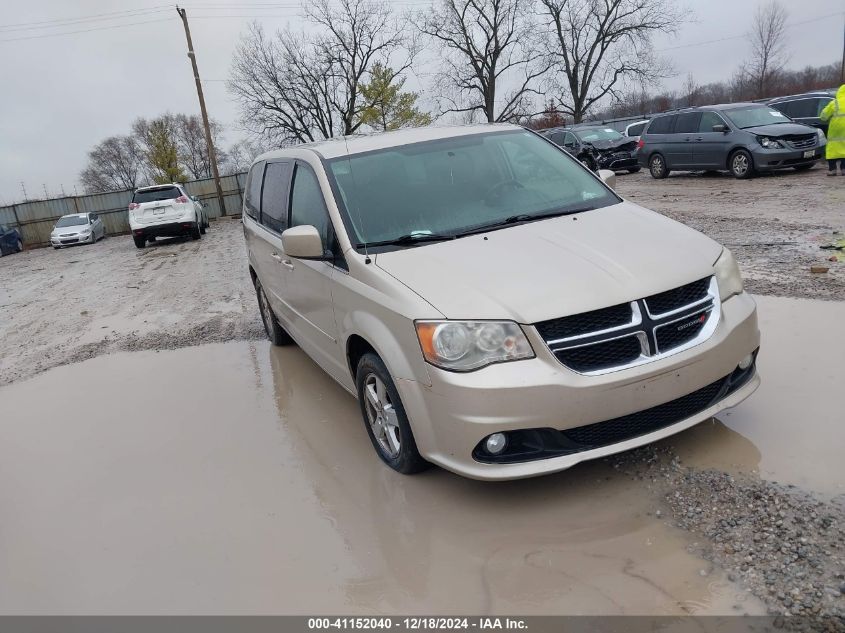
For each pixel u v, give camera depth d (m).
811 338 4.82
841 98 13.05
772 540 2.74
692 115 16.83
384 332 3.37
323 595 2.82
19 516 3.86
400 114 41.50
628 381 3.00
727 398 3.41
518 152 4.61
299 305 4.88
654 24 46.88
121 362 6.82
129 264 16.06
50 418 5.43
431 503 3.39
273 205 5.46
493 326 2.99
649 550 2.80
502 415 2.96
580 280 3.14
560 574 2.74
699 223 10.08
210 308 8.88
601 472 3.43
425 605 2.68
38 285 14.29
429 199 4.08
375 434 3.84
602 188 4.46
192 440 4.60
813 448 3.37
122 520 3.64
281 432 4.54
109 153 83.44
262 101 45.78
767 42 46.94
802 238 8.16
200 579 3.02
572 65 49.31
